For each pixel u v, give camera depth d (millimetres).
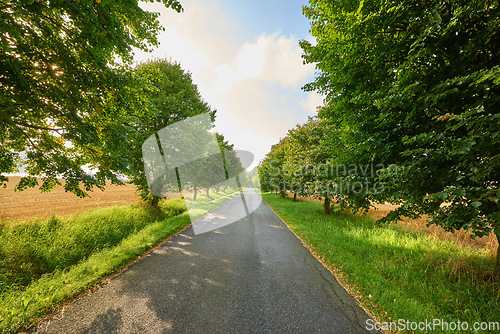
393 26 3506
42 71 3777
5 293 3381
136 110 6656
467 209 2777
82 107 4535
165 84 10797
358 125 4414
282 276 4109
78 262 4977
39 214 13672
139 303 3117
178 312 2912
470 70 2877
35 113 4066
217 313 2906
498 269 3570
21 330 2500
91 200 22234
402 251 5402
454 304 3168
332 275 4184
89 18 3213
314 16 4805
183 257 5113
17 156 4879
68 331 2502
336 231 7695
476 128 2430
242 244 6277
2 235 5426
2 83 3320
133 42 4645
